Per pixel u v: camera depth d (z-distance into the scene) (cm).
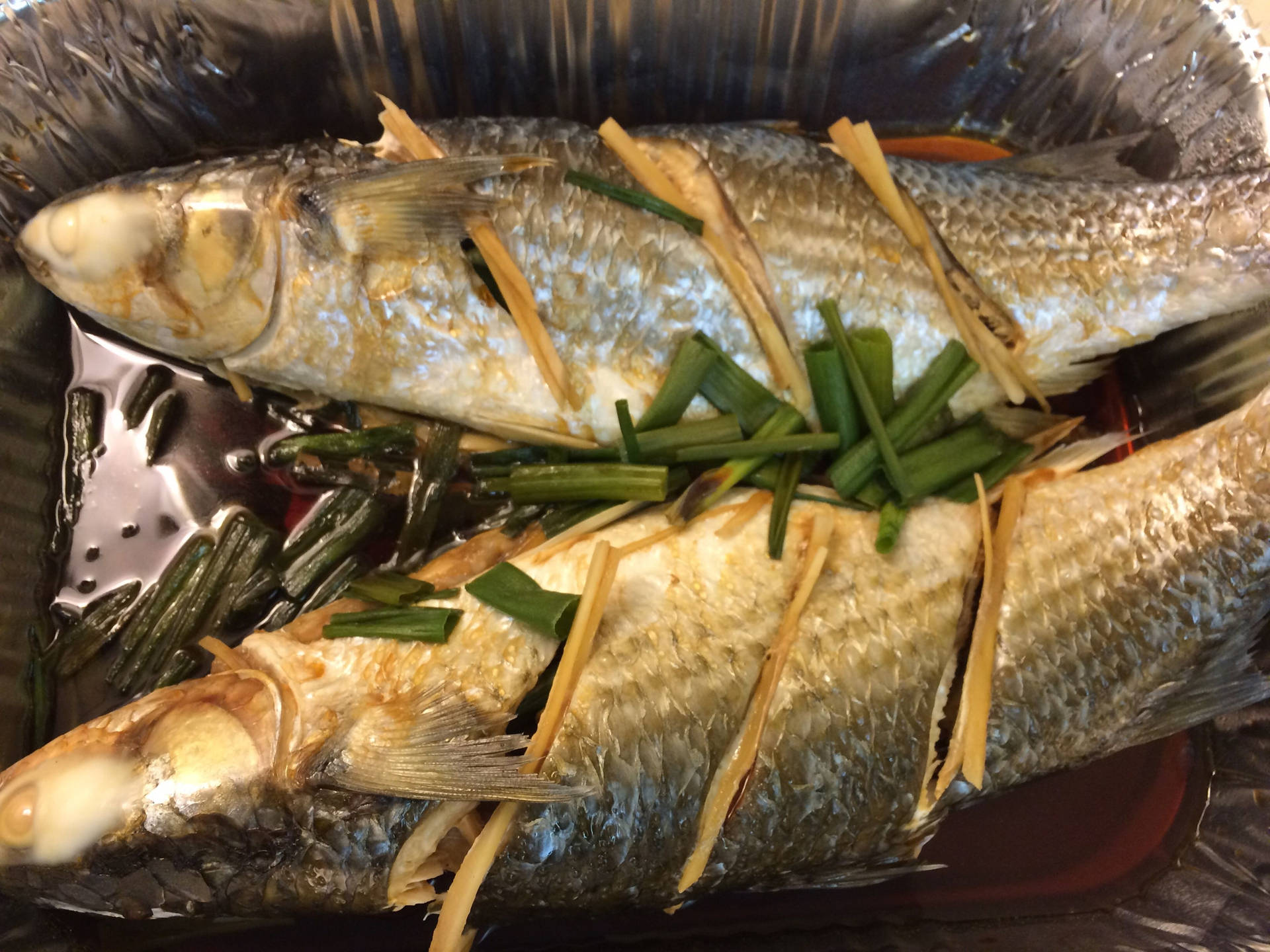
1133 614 22
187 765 19
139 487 26
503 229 23
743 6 25
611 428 25
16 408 24
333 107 26
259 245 23
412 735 20
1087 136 27
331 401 26
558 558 22
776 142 24
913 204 24
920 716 21
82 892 20
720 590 22
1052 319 25
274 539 26
